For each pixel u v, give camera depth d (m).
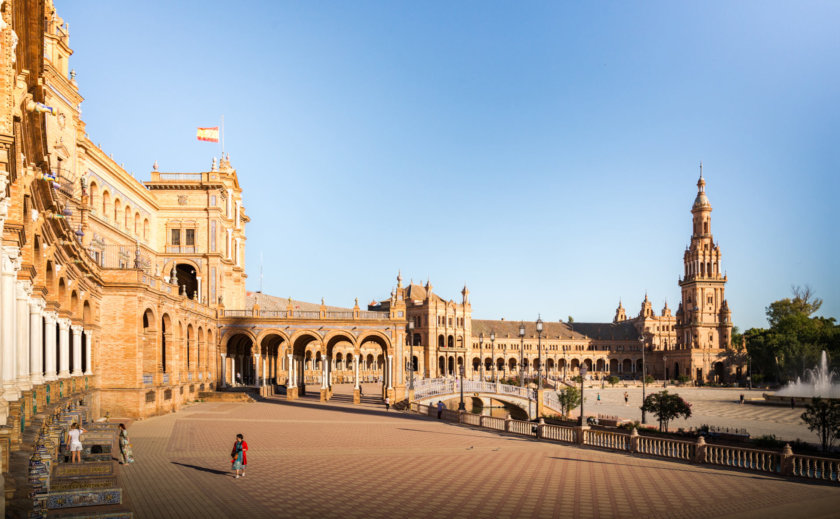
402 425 47.38
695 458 30.02
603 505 20.91
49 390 27.88
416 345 151.38
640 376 187.12
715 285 187.50
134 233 66.00
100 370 43.56
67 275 33.31
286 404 65.25
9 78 14.48
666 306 199.62
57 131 46.81
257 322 73.25
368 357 132.38
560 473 26.89
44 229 25.28
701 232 191.00
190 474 25.19
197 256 74.75
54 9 46.41
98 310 43.34
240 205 88.56
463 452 33.12
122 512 15.71
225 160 84.50
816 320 157.12
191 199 75.25
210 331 70.81
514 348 178.25
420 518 18.86
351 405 66.62
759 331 168.25
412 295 157.75
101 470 21.84
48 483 17.30
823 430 42.19
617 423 55.72
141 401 44.34
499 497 21.92
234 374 76.94
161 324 50.47
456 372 153.62
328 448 34.03
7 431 16.77
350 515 19.00
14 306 20.00
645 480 25.41
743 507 20.81
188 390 60.91
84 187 49.59
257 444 35.16
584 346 187.50
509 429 43.94
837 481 25.02
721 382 175.00
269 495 21.53
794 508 20.72
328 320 73.25
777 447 41.59
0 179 14.61
